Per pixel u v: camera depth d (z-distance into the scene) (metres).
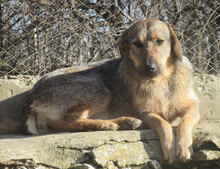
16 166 5.12
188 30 9.04
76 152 5.41
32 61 8.46
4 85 8.12
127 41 6.69
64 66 8.60
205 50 8.93
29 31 8.53
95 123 6.66
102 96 7.19
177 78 6.74
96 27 8.92
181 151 5.48
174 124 7.23
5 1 8.73
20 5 8.80
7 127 7.34
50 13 8.64
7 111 8.12
